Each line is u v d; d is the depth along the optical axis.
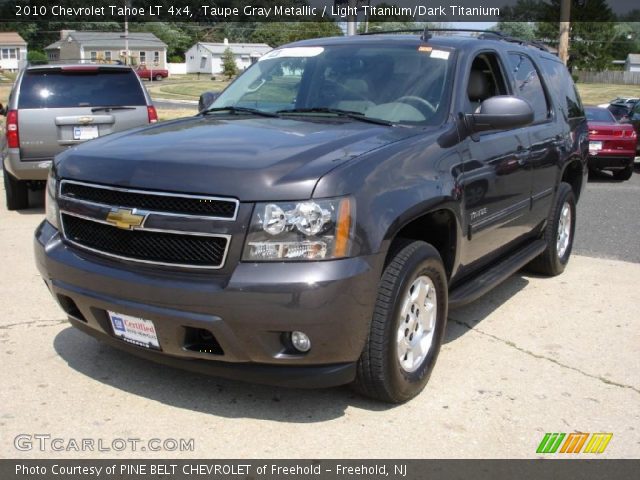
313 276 3.16
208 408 3.67
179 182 3.31
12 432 3.39
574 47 76.06
